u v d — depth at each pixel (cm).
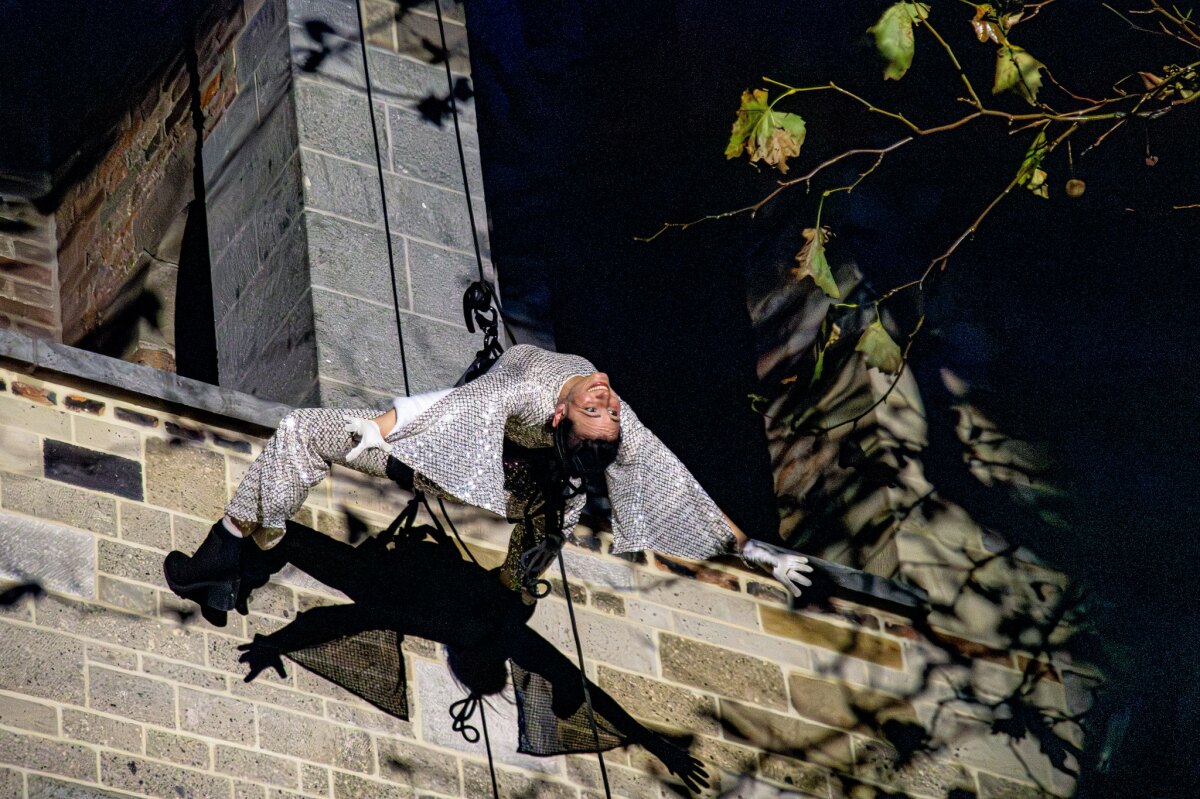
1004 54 3088
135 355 3912
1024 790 3228
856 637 3195
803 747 2997
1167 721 3478
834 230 3922
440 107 3409
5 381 2597
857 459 3744
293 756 2520
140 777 2395
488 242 3316
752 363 4025
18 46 4475
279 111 3325
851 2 3991
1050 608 3591
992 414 3862
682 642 2975
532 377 2550
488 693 2730
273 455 2472
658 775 2814
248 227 3303
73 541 2530
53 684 2405
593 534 2989
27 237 4300
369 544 2755
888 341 3253
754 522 3869
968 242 4012
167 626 2527
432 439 2464
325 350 3031
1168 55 3947
